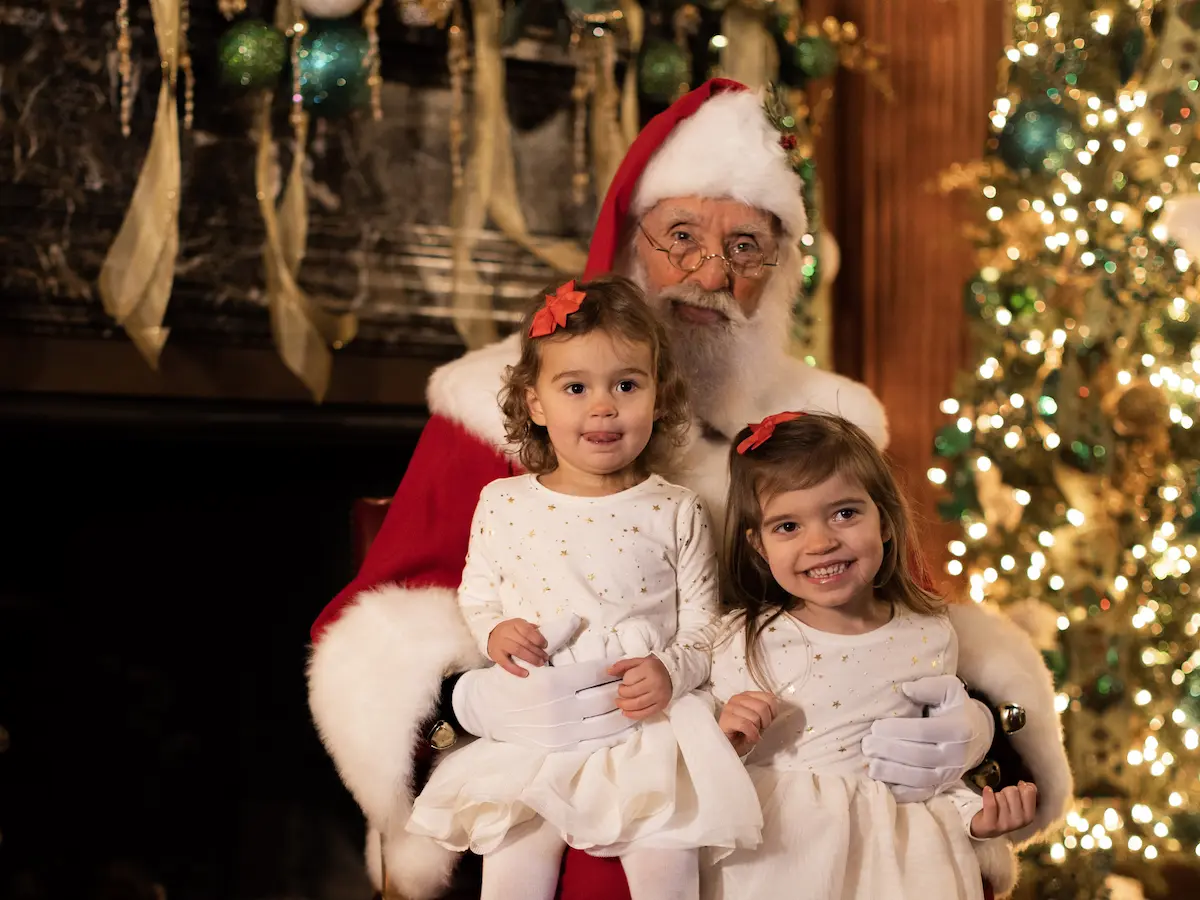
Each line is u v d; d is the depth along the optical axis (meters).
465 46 2.97
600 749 1.56
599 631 1.62
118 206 2.71
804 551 1.62
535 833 1.56
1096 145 3.11
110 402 2.70
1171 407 3.09
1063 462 3.13
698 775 1.50
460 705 1.67
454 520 1.96
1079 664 3.05
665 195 2.10
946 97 3.38
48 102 2.66
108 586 2.87
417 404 3.00
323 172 2.90
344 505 3.08
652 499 1.72
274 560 3.02
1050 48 3.18
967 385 3.18
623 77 3.16
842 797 1.55
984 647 1.86
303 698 3.03
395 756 1.69
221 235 2.80
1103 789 3.04
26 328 2.66
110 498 2.87
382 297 2.96
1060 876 2.93
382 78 2.94
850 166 3.39
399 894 1.78
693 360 2.05
